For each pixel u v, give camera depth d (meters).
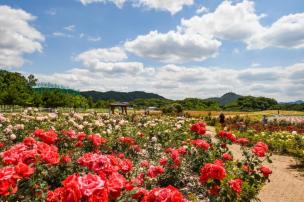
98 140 6.84
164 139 12.23
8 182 2.49
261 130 24.36
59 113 14.56
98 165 2.89
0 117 11.03
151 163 8.75
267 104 123.94
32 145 4.19
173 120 20.86
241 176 6.42
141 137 11.40
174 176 6.80
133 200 2.92
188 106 103.31
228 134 8.17
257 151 6.59
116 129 11.99
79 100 78.75
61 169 4.80
